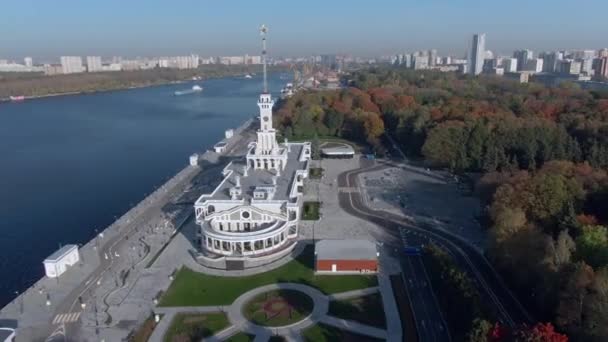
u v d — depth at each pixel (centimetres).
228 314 11919
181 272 14112
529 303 12288
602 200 15462
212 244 15050
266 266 14388
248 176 18412
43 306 12338
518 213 14012
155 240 16338
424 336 11000
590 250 12269
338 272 13962
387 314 11862
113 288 13238
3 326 11444
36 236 17212
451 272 11969
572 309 10200
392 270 14100
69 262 14450
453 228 17238
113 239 16388
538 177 15700
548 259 11750
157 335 11100
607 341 9075
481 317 10119
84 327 11450
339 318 11712
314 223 17675
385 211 18950
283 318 11719
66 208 19888
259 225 15350
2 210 19538
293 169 19612
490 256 14388
